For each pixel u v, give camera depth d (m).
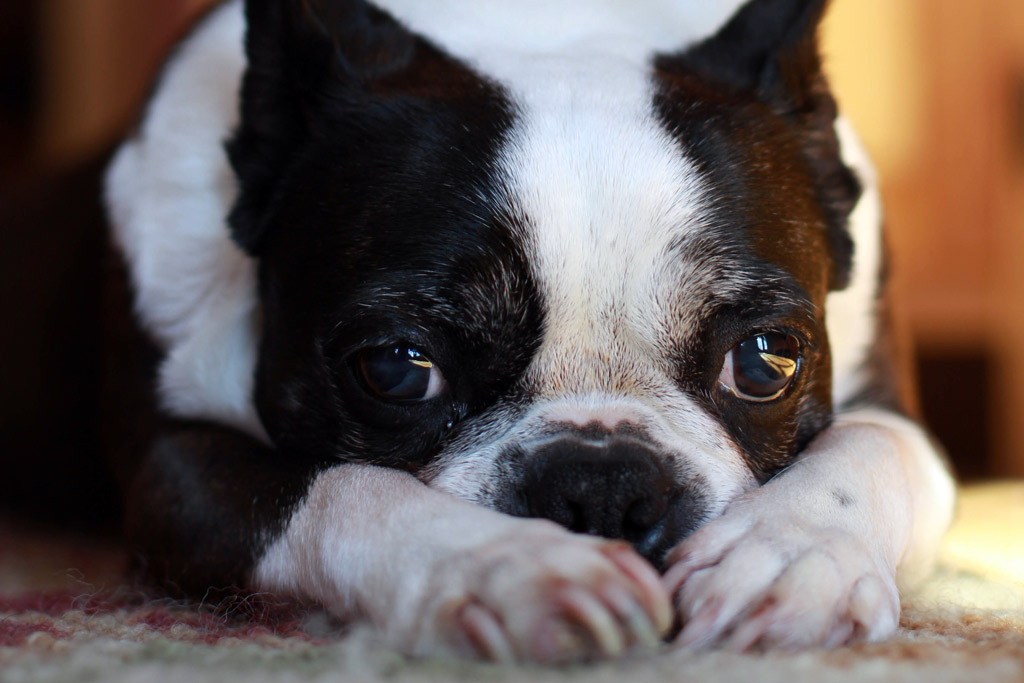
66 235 0.52
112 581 0.42
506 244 0.37
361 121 0.39
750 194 0.38
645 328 0.37
